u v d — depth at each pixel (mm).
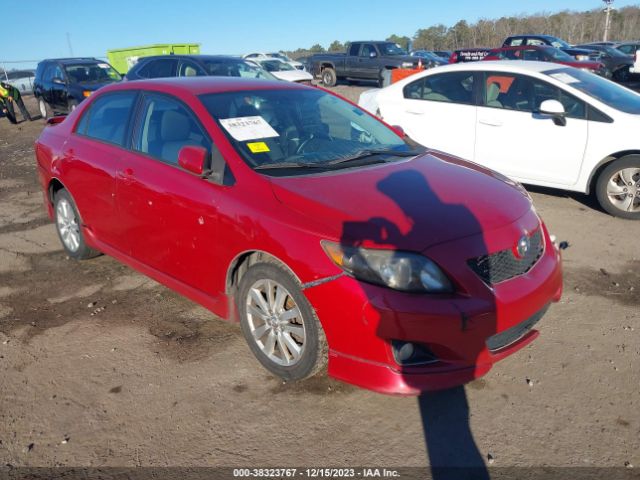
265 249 3025
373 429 2863
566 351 3533
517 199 3383
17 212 7027
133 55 21719
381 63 22016
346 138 4043
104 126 4441
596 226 5859
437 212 2996
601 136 6020
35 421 2963
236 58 11438
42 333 3877
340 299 2748
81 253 5012
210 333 3828
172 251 3738
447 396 3119
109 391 3207
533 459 2645
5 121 16828
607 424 2869
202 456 2695
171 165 3705
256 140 3588
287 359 3137
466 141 7027
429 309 2664
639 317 3939
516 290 2910
